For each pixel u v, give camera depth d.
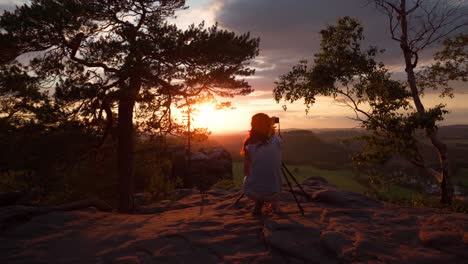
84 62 11.90
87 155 14.06
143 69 11.36
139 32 11.88
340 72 16.14
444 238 3.39
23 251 3.48
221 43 12.37
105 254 3.38
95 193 17.02
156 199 16.09
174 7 14.09
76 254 3.40
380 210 4.86
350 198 5.48
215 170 25.88
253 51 13.59
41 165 11.88
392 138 14.30
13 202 6.22
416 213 4.69
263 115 4.78
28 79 11.07
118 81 12.26
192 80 12.66
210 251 3.41
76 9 11.09
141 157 16.25
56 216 4.62
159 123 13.59
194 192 8.34
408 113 14.33
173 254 3.33
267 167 4.58
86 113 11.95
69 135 12.12
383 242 3.45
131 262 3.17
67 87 11.01
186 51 11.98
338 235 3.50
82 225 4.38
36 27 10.70
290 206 5.24
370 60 15.93
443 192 14.05
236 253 3.38
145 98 12.37
